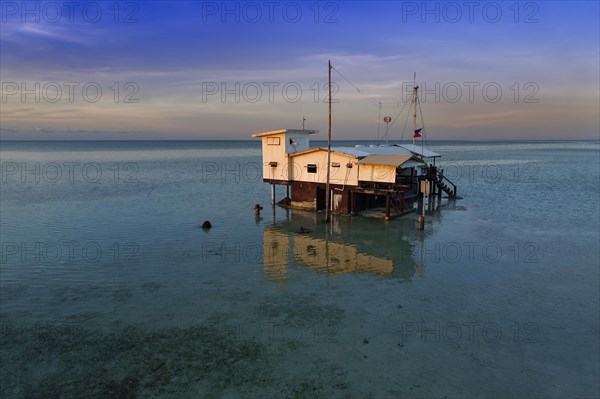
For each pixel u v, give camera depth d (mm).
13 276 24094
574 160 128125
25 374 14734
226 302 20562
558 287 22094
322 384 14023
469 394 13422
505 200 49156
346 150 41906
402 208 40688
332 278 23781
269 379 14344
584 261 26281
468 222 37594
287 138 42656
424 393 13500
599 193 54188
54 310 19688
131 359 15633
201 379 14398
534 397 13281
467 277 23719
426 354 15711
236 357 15703
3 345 16578
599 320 18344
